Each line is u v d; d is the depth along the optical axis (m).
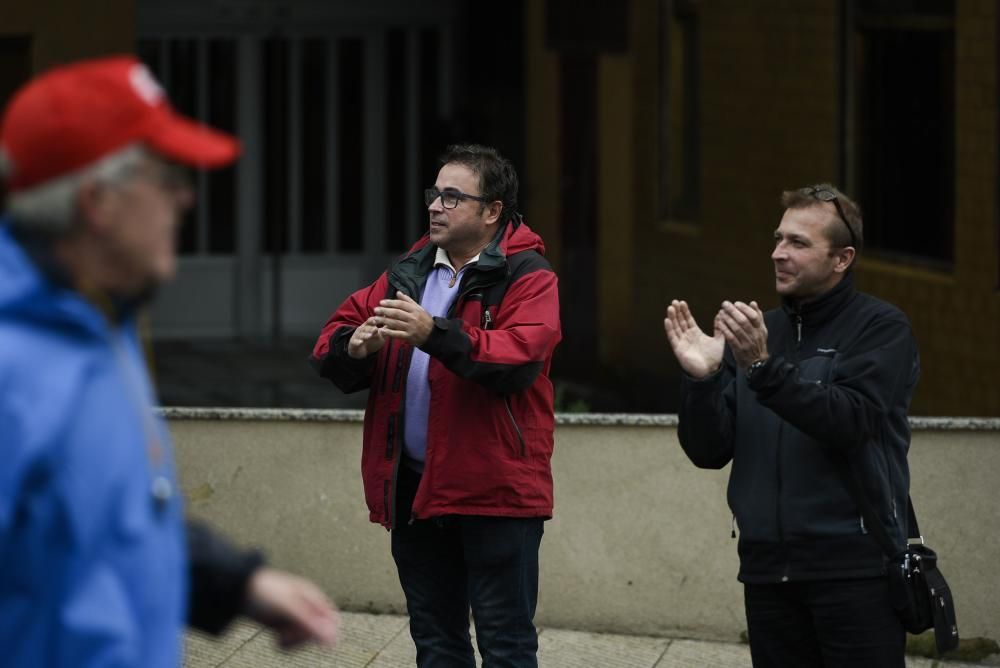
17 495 4.40
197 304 30.11
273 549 12.64
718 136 22.48
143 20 29.06
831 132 19.86
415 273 9.74
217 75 29.67
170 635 4.87
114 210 4.62
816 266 8.33
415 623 9.92
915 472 11.80
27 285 4.50
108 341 4.65
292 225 30.33
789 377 7.92
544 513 9.52
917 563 8.18
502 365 9.01
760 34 21.31
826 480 8.23
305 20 29.69
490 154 9.59
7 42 19.33
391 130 30.41
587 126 26.41
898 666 8.27
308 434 12.55
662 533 12.23
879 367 8.16
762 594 8.49
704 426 8.43
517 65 28.09
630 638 12.28
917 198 18.61
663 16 24.03
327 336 9.80
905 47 18.69
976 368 17.39
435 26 30.14
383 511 9.59
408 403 9.52
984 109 17.22
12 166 4.60
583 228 26.62
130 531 4.65
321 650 11.86
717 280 22.61
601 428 12.20
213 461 12.62
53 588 4.53
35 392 4.44
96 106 4.59
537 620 12.42
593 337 26.58
